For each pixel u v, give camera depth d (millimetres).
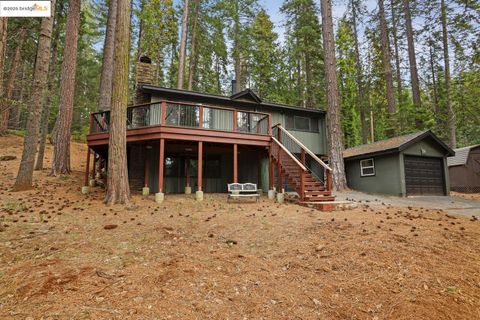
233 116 10969
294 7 20859
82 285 2941
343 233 4961
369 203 9336
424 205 9141
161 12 21219
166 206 7762
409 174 12547
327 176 8906
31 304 2574
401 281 3172
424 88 24406
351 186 14945
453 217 6672
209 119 11117
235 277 3314
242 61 26125
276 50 25797
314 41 21453
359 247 4184
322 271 3482
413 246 4219
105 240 4504
